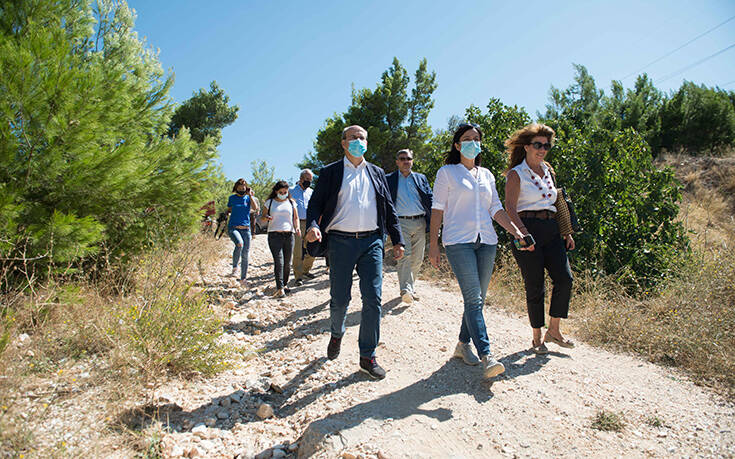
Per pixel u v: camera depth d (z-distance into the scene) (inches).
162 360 130.6
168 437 101.3
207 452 99.0
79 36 211.9
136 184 204.1
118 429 102.2
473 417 106.4
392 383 127.6
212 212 454.6
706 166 489.1
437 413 108.5
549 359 143.2
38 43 168.1
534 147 140.9
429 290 241.1
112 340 132.8
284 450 101.0
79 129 176.2
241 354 161.0
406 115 730.8
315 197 130.2
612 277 226.8
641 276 236.7
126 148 189.0
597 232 255.1
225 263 360.2
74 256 171.9
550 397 116.9
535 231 139.9
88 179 184.1
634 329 163.2
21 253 150.8
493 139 327.3
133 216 220.2
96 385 120.1
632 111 715.4
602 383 126.1
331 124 722.2
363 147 130.8
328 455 92.2
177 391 126.5
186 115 836.0
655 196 264.5
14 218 163.0
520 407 111.4
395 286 249.1
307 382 134.2
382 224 134.1
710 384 125.6
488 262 132.7
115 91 196.4
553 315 145.2
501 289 228.7
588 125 310.8
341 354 152.3
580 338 167.3
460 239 129.5
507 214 137.6
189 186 242.5
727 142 626.2
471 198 131.0
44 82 165.9
